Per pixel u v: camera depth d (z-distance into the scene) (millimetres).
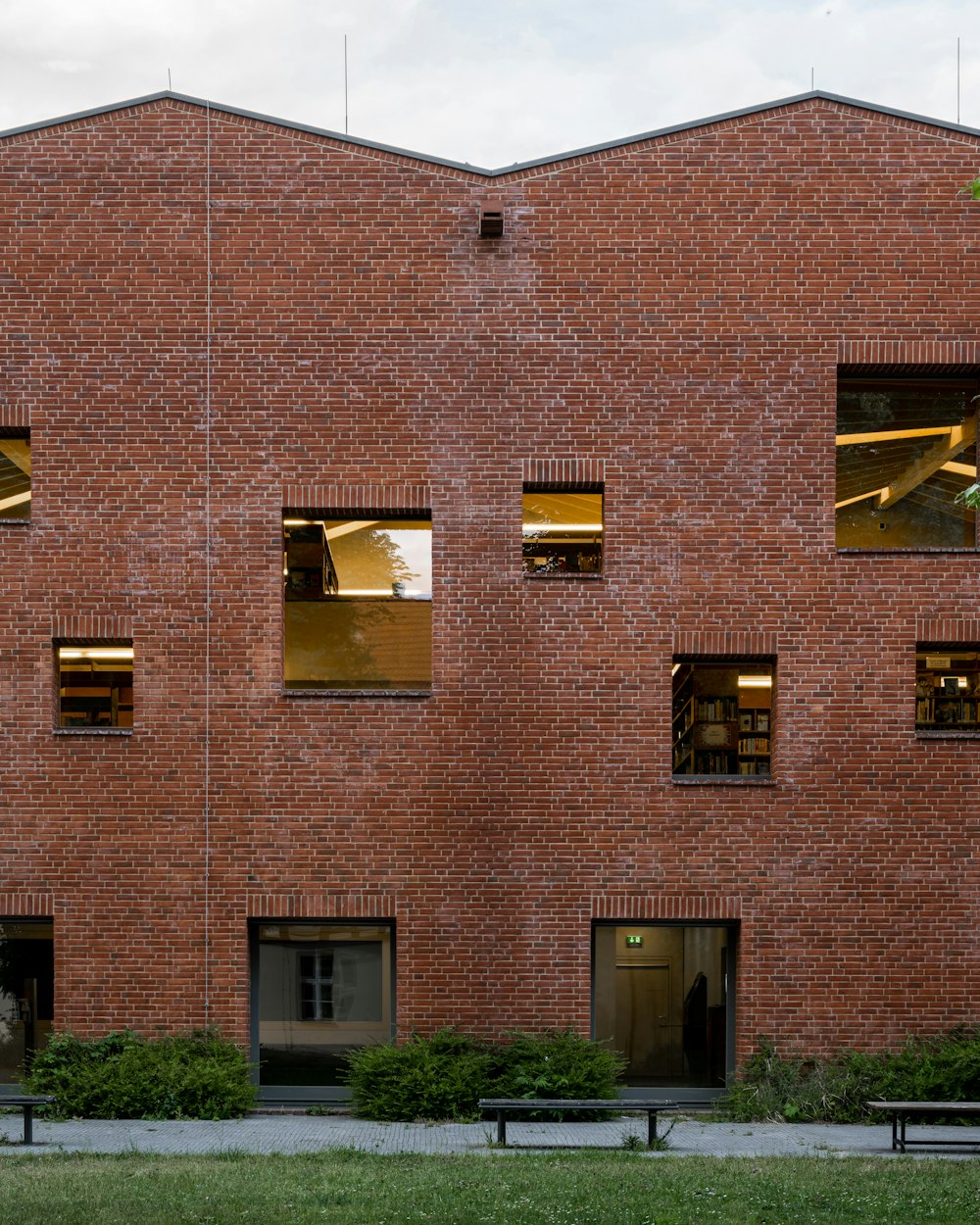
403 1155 13141
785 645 17047
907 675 17031
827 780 16922
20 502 17609
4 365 17250
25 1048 16844
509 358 17312
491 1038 16641
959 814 16891
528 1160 12938
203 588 17094
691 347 17312
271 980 17031
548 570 17453
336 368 17281
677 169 17484
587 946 16750
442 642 17062
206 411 17250
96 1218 10266
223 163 17453
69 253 17359
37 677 16969
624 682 17031
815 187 17438
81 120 17469
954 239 17375
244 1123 15539
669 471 17203
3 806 16844
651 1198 11070
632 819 16875
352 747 16938
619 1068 16203
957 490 17594
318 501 17156
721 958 17094
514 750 16938
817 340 17297
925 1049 16500
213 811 16859
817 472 17219
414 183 17453
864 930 16750
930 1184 11758
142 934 16703
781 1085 16250
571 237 17422
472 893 16781
